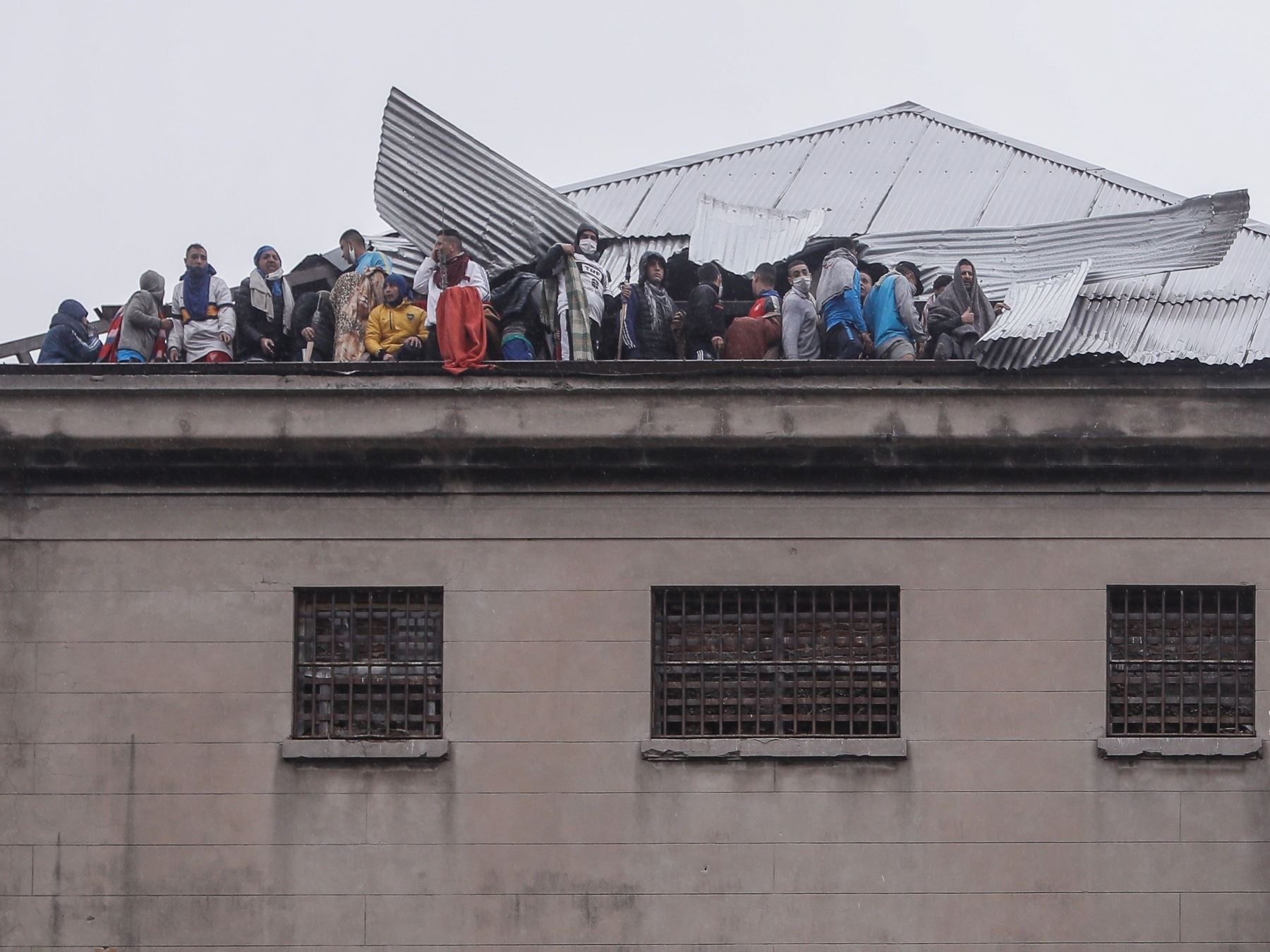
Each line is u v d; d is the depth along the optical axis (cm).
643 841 2286
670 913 2275
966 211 3188
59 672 2333
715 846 2283
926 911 2269
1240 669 2312
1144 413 2280
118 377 2322
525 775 2300
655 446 2303
